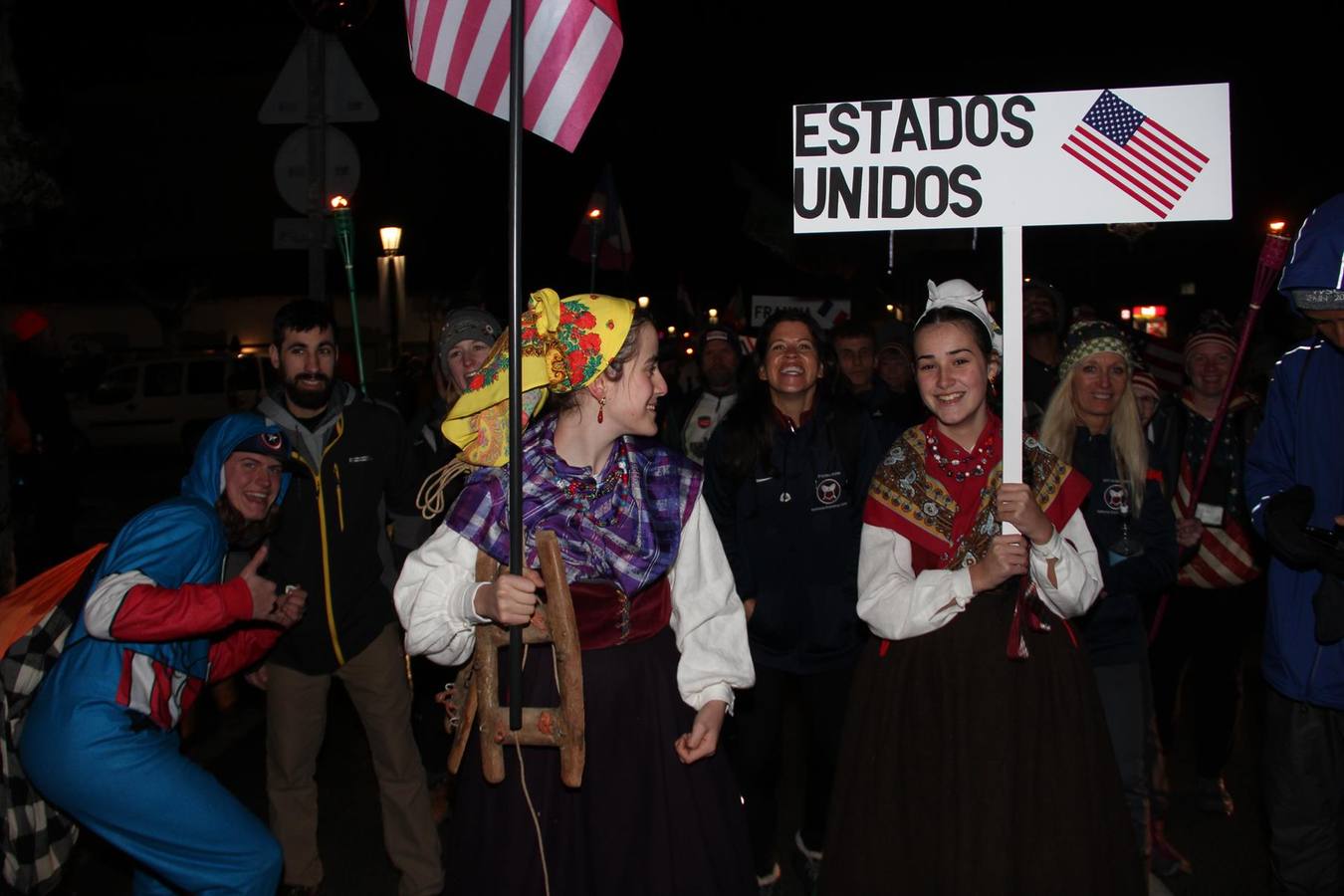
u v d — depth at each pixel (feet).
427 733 17.71
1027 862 9.79
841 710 13.70
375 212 66.33
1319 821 11.56
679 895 9.12
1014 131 10.07
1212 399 16.90
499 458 9.41
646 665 9.37
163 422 71.41
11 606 10.72
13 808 10.61
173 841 10.28
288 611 11.35
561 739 8.71
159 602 10.02
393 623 14.17
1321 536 11.07
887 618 10.21
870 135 10.28
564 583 8.63
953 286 10.64
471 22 10.33
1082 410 12.91
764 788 13.76
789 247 38.88
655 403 9.47
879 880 10.23
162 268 93.61
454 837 9.37
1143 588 12.48
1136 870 10.07
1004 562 9.78
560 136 10.53
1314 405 11.38
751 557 13.61
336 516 13.70
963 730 9.98
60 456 29.66
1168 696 17.10
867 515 10.77
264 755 19.97
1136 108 9.87
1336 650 11.18
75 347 73.97
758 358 13.94
